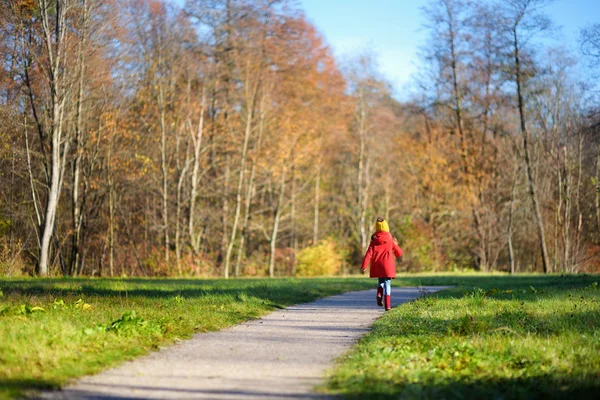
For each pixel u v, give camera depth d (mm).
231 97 43062
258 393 6148
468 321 9914
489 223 45250
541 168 48562
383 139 51844
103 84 35250
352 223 52594
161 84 38031
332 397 6008
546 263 39844
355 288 22125
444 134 48312
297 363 7695
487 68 42344
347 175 53312
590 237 48812
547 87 44656
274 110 42906
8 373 6543
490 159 46969
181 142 42406
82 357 7477
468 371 6984
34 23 30391
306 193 51281
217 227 44938
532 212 47156
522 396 5930
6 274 30375
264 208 48406
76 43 30844
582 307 12258
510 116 45500
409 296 18297
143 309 12055
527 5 38500
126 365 7453
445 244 46938
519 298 15008
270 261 44344
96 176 39812
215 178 43438
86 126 37156
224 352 8430
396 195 50844
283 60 42906
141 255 39875
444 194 47125
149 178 40656
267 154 42938
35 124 34125
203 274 38125
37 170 36938
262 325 11352
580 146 45438
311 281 25297
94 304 12844
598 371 6801
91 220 39344
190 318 11195
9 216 35750
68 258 40656
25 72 30016
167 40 38438
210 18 40188
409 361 7375
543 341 8492
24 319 9469
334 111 49125
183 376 6902
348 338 9812
